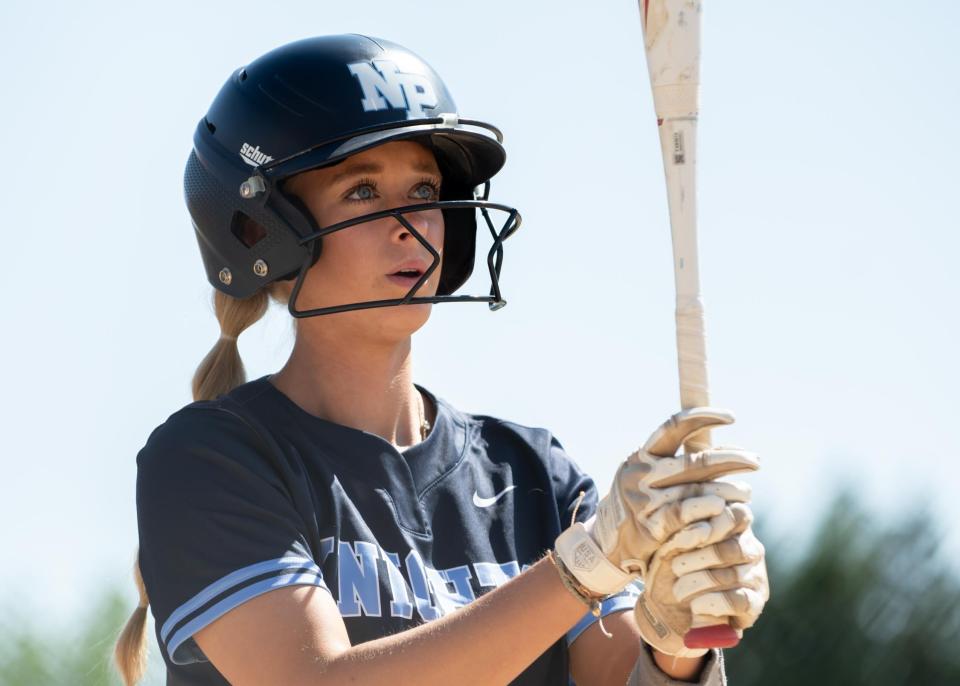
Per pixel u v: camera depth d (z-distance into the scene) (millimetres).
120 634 9945
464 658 7691
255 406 9094
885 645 22609
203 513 8477
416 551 8891
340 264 9289
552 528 9406
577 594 7785
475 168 10086
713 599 7484
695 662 8375
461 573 8977
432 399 9758
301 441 8977
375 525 8891
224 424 8844
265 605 8141
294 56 9688
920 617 22641
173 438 8797
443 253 10281
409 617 8625
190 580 8375
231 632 8148
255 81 9695
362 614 8539
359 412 9406
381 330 9281
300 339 9508
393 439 9477
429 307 9383
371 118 9383
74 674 20359
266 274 9523
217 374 10203
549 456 9703
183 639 8281
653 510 7555
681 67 7906
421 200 9500
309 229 9312
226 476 8594
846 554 22859
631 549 7672
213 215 9711
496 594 7859
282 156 9359
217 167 9641
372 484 8977
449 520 9117
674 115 7918
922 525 22875
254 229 9695
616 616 9258
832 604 22781
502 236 9609
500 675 7719
